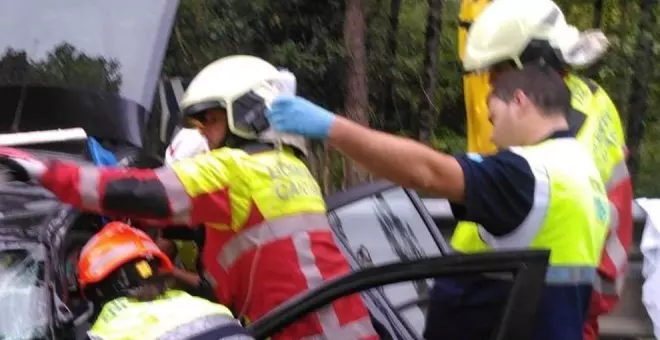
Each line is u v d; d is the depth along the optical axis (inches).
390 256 149.7
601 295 135.1
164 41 152.3
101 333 95.8
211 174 107.9
